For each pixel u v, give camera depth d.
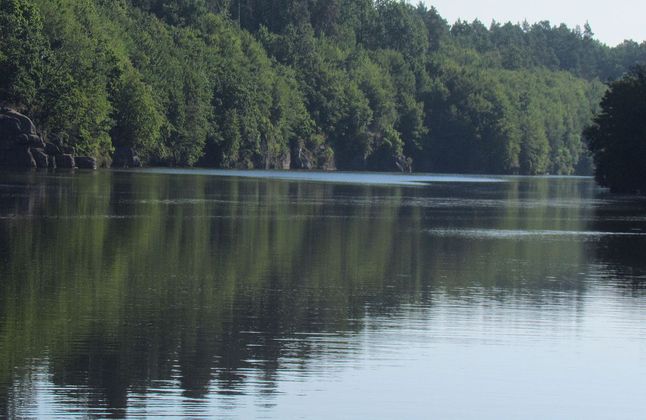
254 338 29.66
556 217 80.00
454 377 26.22
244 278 40.69
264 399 24.03
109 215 66.12
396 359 27.78
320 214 74.62
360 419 22.95
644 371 27.14
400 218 73.75
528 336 30.91
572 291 39.38
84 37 162.50
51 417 22.39
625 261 49.56
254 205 82.31
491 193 124.81
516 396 24.84
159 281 39.00
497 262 48.22
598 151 135.62
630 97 128.25
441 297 37.38
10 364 25.98
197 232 57.53
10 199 76.19
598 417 23.53
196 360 27.00
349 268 44.66
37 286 36.72
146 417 22.59
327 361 27.36
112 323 30.91
